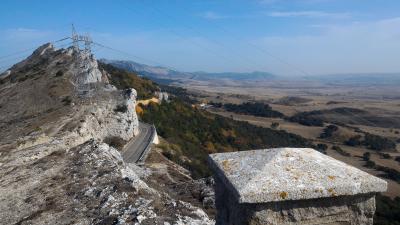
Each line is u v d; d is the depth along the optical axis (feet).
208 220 62.08
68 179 81.56
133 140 196.75
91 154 102.68
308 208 19.07
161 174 132.77
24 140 120.78
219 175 20.94
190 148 220.84
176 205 66.44
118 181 77.41
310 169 19.70
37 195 72.33
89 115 173.99
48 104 199.41
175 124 259.80
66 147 117.39
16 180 82.17
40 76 262.88
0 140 129.49
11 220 62.03
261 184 18.51
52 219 60.23
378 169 255.09
